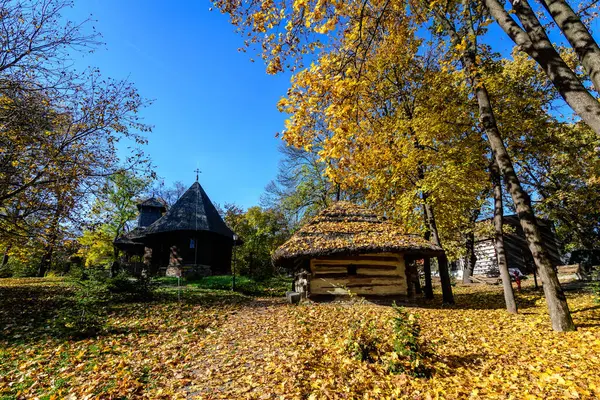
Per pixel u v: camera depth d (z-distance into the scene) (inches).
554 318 289.1
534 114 414.9
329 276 440.5
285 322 336.5
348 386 171.5
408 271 450.0
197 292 585.3
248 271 1211.9
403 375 181.0
